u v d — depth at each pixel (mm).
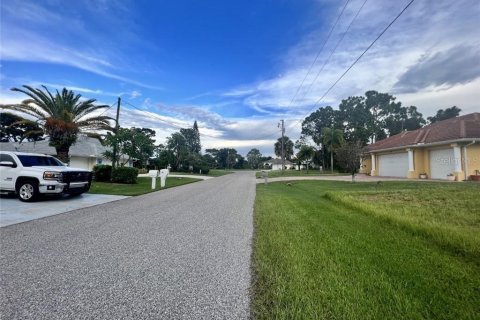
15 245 4676
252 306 2766
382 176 28391
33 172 9578
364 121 62719
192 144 85188
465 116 24531
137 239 5160
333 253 4273
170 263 3941
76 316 2541
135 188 15242
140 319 2521
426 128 26016
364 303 2748
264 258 4078
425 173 22969
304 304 2746
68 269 3650
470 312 2586
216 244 4906
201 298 2924
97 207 8820
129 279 3373
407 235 5395
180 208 8844
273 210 8336
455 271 3549
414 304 2719
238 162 107688
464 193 10445
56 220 6738
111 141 20234
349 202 9148
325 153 50750
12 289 3057
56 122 17656
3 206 8742
